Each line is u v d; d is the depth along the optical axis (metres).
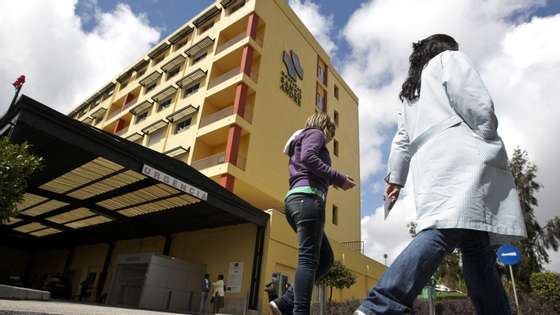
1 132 9.13
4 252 25.91
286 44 26.61
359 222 29.12
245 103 21.33
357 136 33.41
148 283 13.00
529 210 21.31
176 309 13.72
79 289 21.48
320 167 2.02
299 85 26.66
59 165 12.10
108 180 13.20
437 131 1.74
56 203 16.44
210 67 24.64
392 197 1.90
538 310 11.38
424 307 11.34
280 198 21.62
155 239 19.05
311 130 2.25
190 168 12.11
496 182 1.61
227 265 15.24
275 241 14.95
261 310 13.66
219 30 26.16
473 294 1.73
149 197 14.22
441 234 1.53
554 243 20.41
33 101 8.77
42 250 27.22
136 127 28.88
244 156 20.73
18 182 5.39
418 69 2.05
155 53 32.16
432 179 1.64
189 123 23.94
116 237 20.52
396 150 1.97
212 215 15.08
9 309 3.07
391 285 1.44
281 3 27.27
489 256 1.65
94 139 9.89
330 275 14.80
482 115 1.62
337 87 32.56
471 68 1.73
